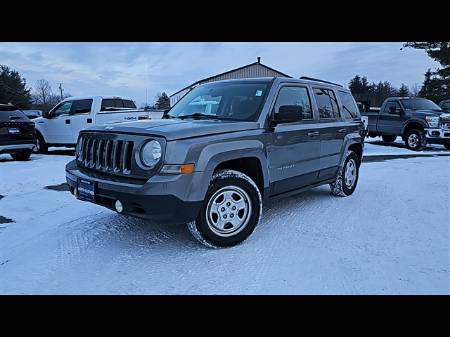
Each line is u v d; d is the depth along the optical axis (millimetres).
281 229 4285
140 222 4531
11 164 9680
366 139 19031
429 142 13555
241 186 3719
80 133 4051
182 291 2863
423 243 3842
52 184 6992
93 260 3426
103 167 3584
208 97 4668
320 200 5695
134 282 3002
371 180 7441
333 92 5652
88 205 5414
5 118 9805
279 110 4164
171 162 3197
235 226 3725
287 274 3121
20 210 5160
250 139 3812
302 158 4637
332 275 3100
